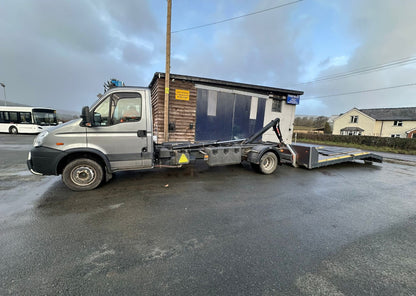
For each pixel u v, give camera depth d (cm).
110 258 201
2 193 374
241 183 486
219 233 257
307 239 250
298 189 457
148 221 282
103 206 327
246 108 1040
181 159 494
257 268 194
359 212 343
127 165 423
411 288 176
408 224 304
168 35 759
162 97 867
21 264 188
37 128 1733
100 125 391
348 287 174
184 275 181
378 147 1966
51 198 355
